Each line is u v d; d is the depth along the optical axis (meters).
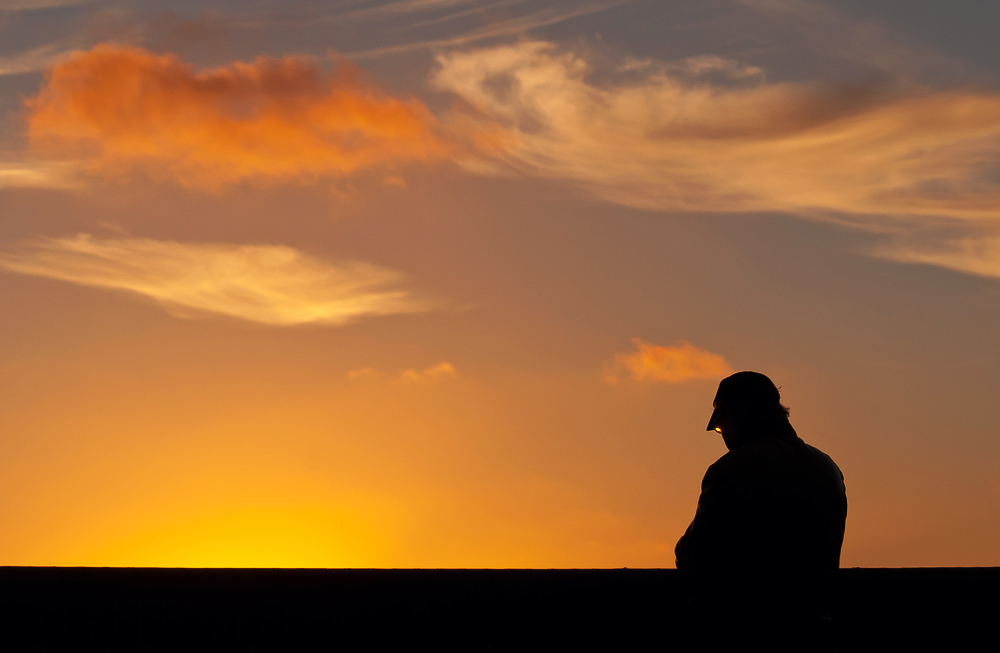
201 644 21.19
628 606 26.61
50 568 30.45
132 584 27.55
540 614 25.70
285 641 21.80
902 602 26.92
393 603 27.03
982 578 31.17
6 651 19.50
